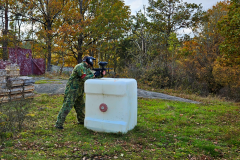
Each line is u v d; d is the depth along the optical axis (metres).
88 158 3.22
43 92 9.85
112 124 4.32
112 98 4.33
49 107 6.75
